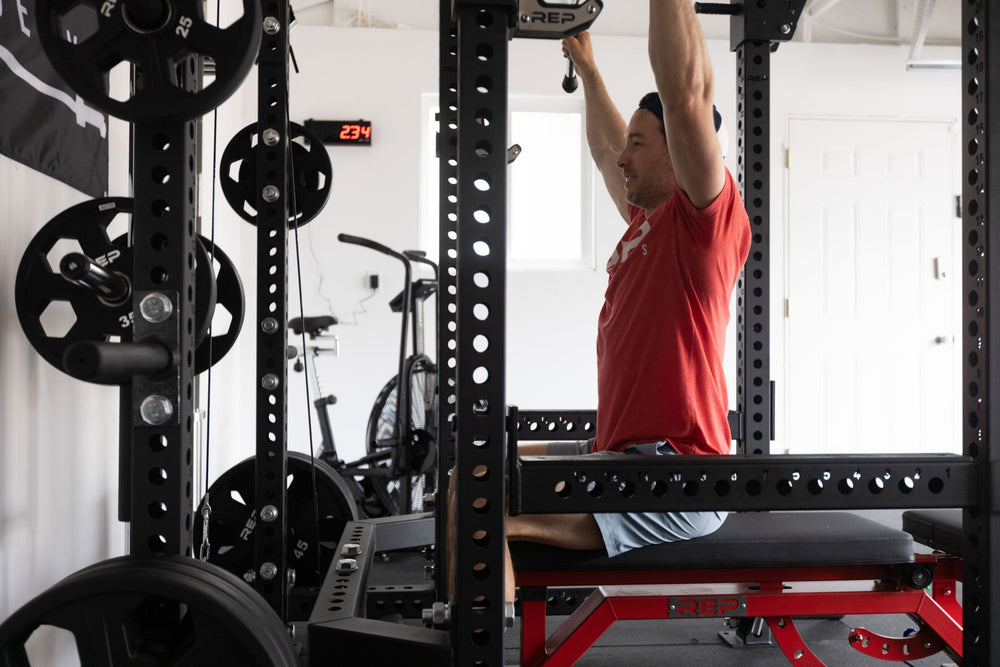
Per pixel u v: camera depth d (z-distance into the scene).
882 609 1.88
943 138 5.56
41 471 2.03
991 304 1.36
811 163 5.48
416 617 2.75
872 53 5.52
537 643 1.82
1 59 1.76
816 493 1.35
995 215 1.37
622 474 1.32
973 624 1.40
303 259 5.19
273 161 2.16
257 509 2.18
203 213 3.89
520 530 1.67
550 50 5.28
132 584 1.12
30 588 1.96
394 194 5.22
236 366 5.02
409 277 3.92
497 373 1.25
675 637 2.73
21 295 1.79
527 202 5.49
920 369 5.52
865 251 5.50
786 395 5.45
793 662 1.92
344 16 5.30
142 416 1.21
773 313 5.44
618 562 1.73
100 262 1.81
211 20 3.98
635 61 5.30
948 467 1.38
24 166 1.91
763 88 2.39
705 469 1.33
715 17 5.43
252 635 1.14
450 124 2.41
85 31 2.19
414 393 3.90
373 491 3.97
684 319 1.76
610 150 2.45
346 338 5.19
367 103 5.21
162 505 1.22
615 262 1.97
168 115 1.15
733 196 1.76
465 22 1.23
